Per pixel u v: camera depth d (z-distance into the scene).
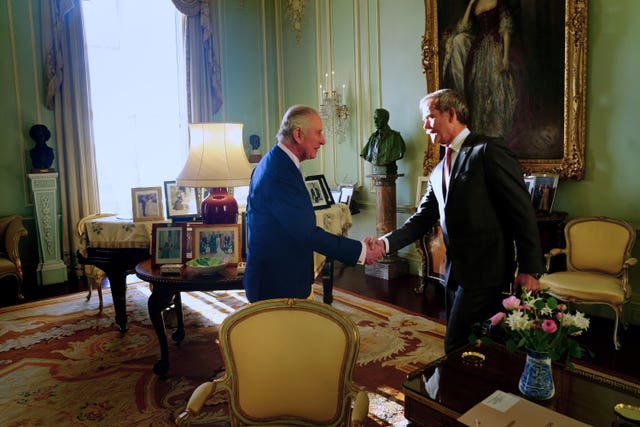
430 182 1.99
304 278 1.83
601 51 3.19
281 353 1.43
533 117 3.56
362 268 4.98
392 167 4.41
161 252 2.58
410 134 4.59
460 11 3.97
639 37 3.01
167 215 3.17
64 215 4.89
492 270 1.67
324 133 5.49
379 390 2.32
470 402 1.32
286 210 1.71
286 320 1.45
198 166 2.48
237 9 5.95
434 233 3.96
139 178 5.46
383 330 3.11
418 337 2.98
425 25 4.22
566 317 1.28
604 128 3.23
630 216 3.15
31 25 4.66
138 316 3.58
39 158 4.57
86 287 4.52
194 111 5.61
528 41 3.54
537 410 1.24
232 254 2.54
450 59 4.10
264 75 6.21
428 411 1.35
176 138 5.69
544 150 3.52
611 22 3.13
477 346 1.70
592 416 1.26
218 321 3.42
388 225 4.43
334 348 1.39
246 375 1.41
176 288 2.38
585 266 3.12
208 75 5.69
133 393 2.36
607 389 1.41
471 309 1.70
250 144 6.16
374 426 2.01
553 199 3.34
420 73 4.44
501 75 3.73
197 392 1.31
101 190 5.25
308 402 1.40
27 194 4.71
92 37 5.08
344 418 1.35
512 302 1.35
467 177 1.67
